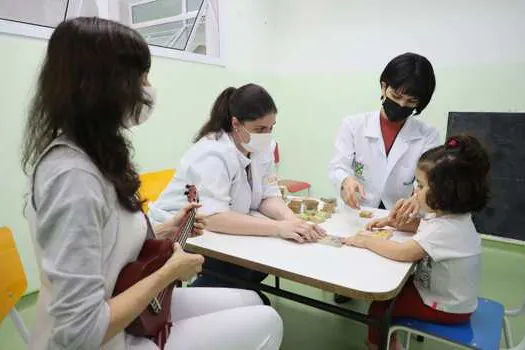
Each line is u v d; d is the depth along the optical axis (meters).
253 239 1.25
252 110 1.31
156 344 0.86
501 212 2.56
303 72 3.53
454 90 2.84
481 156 1.08
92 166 0.70
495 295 2.11
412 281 1.21
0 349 1.62
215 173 1.34
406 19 2.93
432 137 1.84
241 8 3.21
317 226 1.32
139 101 0.74
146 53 0.74
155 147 2.62
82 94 0.67
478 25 2.67
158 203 1.46
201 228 1.25
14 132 1.88
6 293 0.98
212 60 2.99
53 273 0.63
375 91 3.18
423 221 1.23
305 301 1.21
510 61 2.60
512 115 2.50
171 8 2.63
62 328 0.63
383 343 1.08
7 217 1.89
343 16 3.21
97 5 2.20
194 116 2.90
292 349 1.66
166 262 0.83
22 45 1.87
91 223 0.67
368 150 1.88
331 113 3.44
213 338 0.91
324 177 3.59
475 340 1.05
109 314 0.68
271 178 1.68
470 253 1.09
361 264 1.06
